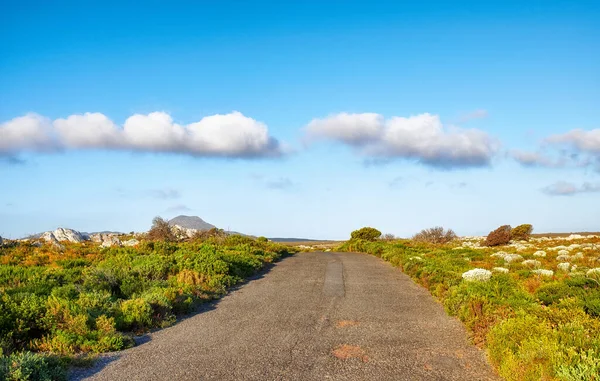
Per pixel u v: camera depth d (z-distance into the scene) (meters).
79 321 9.48
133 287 14.09
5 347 8.19
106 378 7.26
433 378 7.21
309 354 8.52
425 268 17.89
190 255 20.75
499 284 12.62
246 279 18.91
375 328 10.52
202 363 7.98
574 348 6.76
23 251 24.09
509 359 7.09
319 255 32.28
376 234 49.00
